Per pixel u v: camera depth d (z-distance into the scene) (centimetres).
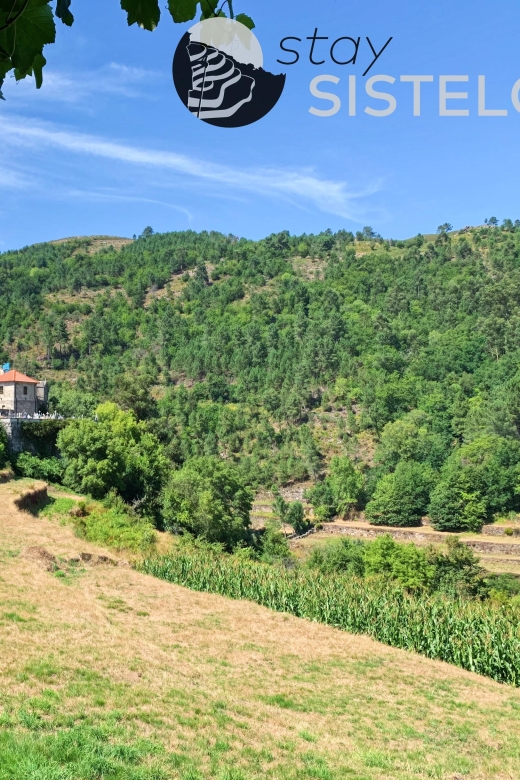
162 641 3447
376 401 16275
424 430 14788
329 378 18275
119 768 1658
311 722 2642
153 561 5409
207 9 419
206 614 4259
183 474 8494
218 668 3180
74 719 2020
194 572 5259
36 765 1564
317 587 5016
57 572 4478
